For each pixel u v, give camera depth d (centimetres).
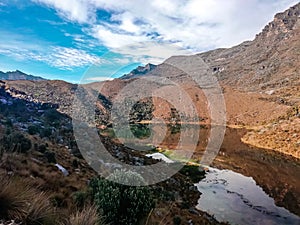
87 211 456
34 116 4506
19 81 9838
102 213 616
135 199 691
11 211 371
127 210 681
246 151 6925
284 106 11938
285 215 2577
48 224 405
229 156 5916
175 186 2731
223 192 3086
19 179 518
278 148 7356
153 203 738
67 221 413
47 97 8056
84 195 802
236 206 2666
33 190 479
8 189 391
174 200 2044
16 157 1109
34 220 387
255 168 4962
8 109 4375
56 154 2088
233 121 11825
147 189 731
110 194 685
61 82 10438
